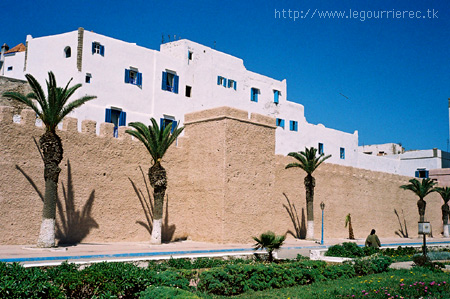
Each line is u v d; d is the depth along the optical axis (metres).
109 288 9.98
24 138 19.05
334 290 12.62
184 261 15.88
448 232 45.78
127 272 10.70
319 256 20.91
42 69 29.70
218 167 23.62
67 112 18.36
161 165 23.92
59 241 19.66
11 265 9.84
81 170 20.78
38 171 19.38
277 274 13.80
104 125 21.97
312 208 30.00
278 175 29.98
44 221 17.64
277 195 29.66
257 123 25.47
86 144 21.09
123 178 22.42
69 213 20.17
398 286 13.41
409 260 21.66
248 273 13.22
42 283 9.15
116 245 20.41
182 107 33.91
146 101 31.61
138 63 31.31
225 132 23.66
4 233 18.11
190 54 35.22
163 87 32.69
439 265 18.88
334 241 30.94
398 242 33.19
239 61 39.50
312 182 30.12
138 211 22.86
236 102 38.75
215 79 36.94
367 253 21.62
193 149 25.06
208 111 24.61
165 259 15.71
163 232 23.67
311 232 29.75
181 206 24.67
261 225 24.92
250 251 19.66
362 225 37.06
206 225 23.67
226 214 23.16
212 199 23.61
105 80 29.20
